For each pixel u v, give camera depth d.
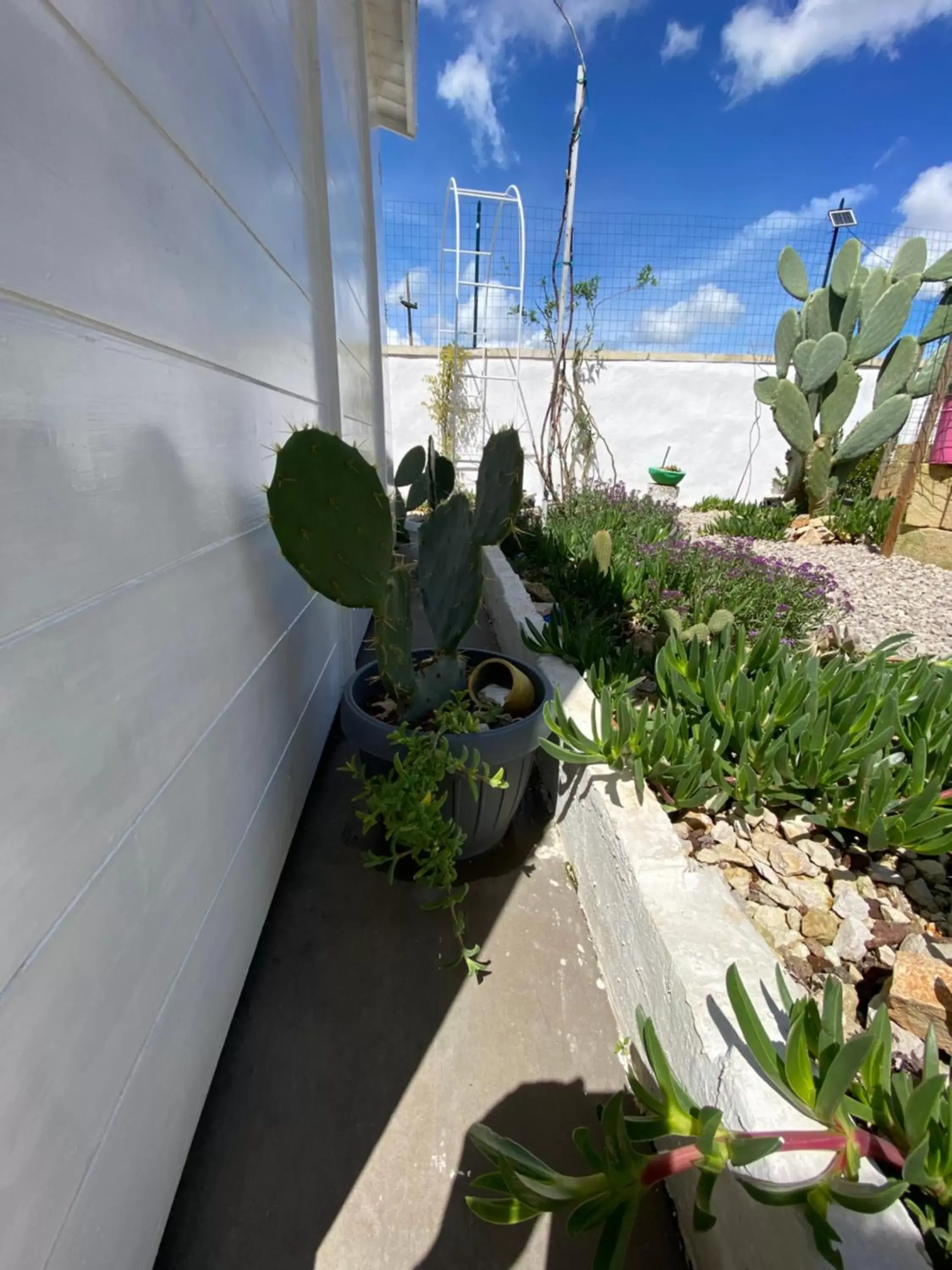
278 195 1.40
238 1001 1.12
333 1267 0.81
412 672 1.45
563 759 1.36
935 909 1.16
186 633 0.86
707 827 1.32
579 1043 1.09
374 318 3.66
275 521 1.13
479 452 6.25
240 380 1.12
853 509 4.97
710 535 4.80
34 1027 0.52
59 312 0.56
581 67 4.33
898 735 1.39
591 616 2.21
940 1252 0.64
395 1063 1.05
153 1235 0.76
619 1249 0.61
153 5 0.77
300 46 1.66
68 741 0.57
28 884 0.51
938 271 4.80
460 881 1.44
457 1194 0.88
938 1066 0.69
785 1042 0.78
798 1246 0.61
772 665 1.61
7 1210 0.48
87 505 0.61
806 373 5.27
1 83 0.48
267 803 1.26
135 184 0.72
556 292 5.47
